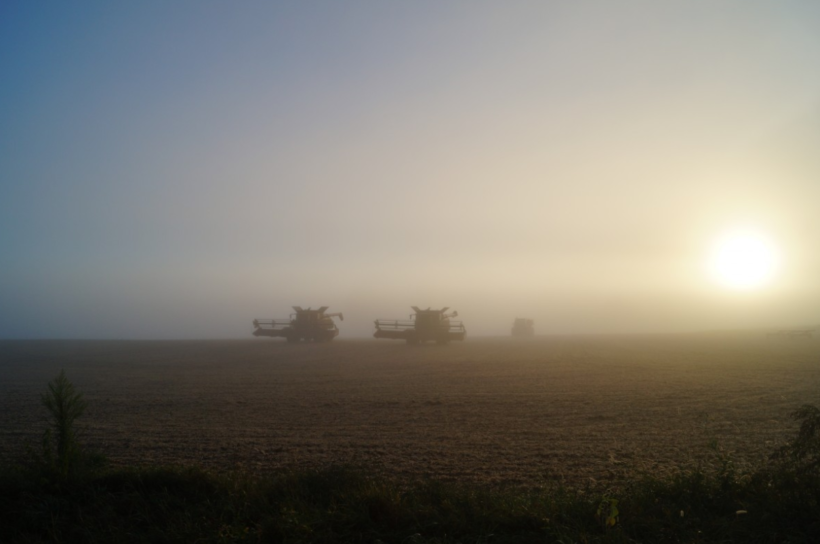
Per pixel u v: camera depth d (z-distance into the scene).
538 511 7.40
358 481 8.62
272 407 20.45
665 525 7.12
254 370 35.22
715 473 9.56
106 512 7.86
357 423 17.09
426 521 7.29
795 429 15.07
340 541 7.04
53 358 47.84
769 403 19.81
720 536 6.82
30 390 26.17
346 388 25.80
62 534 7.48
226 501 8.04
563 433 15.12
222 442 14.40
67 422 9.46
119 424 17.23
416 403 21.08
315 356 47.19
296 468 11.35
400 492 8.46
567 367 35.31
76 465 9.29
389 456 12.64
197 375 32.34
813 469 7.91
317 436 15.12
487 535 6.89
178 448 13.72
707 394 22.34
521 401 21.19
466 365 37.66
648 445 13.42
